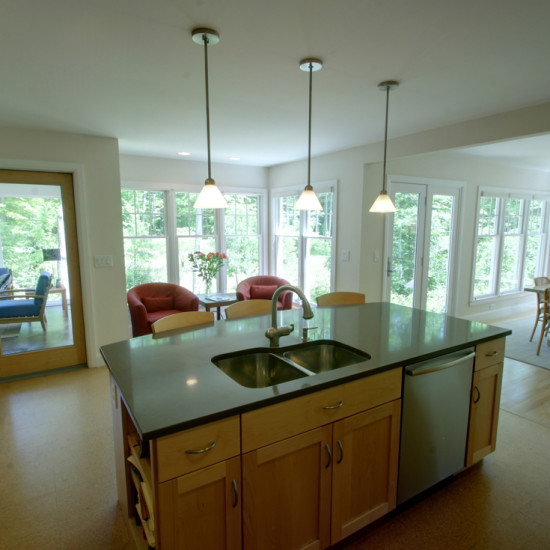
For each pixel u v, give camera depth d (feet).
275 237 19.97
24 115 9.64
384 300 15.03
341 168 14.93
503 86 7.81
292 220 18.54
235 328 7.59
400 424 5.88
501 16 5.09
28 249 11.58
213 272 16.99
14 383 11.40
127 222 16.63
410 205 15.33
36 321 11.97
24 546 5.73
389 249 14.90
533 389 11.30
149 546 4.82
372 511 5.77
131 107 9.09
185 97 8.39
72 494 6.80
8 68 6.73
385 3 4.76
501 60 6.55
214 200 6.81
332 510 5.27
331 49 6.11
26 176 11.25
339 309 9.41
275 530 4.79
